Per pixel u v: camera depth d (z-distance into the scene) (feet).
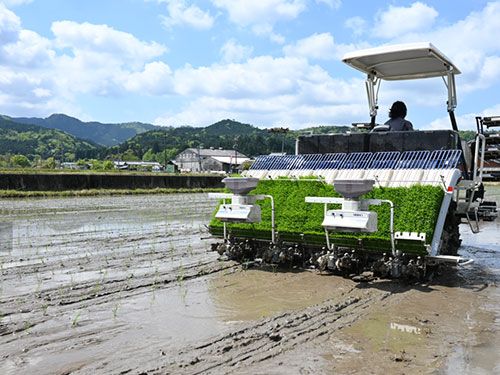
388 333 12.66
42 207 49.62
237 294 16.39
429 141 20.56
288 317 13.87
